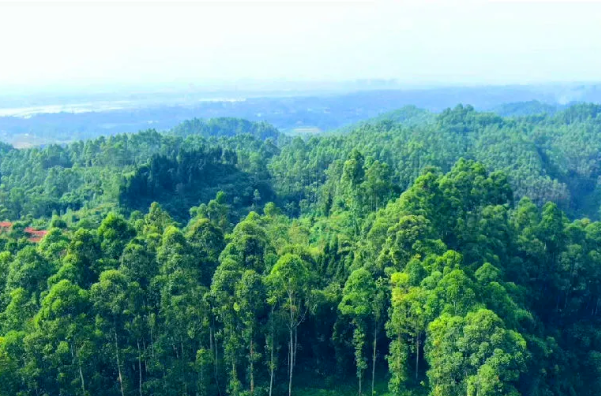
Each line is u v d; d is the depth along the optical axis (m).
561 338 75.25
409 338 59.38
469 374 49.03
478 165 88.62
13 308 52.00
